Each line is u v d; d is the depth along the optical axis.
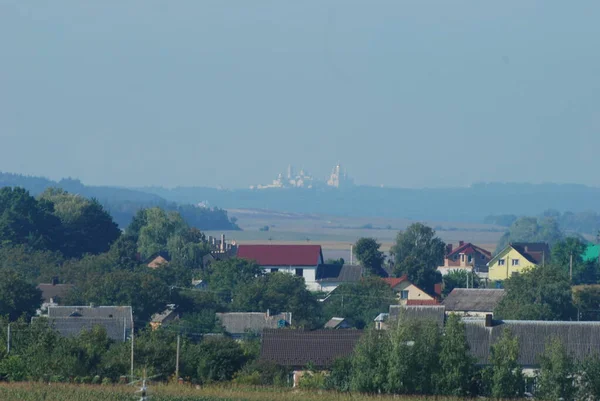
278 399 178.38
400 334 192.00
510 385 187.12
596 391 185.00
